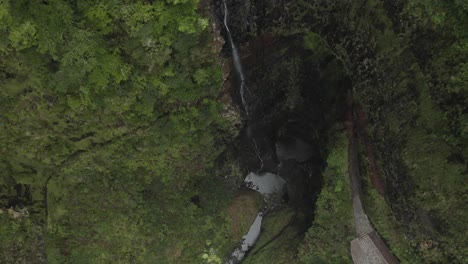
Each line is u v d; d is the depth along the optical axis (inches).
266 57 792.3
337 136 770.2
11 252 709.3
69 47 549.3
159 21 570.3
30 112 631.2
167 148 732.7
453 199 617.6
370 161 737.0
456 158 599.8
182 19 573.9
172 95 661.3
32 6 513.7
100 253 777.6
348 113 757.9
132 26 563.2
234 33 708.7
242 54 753.6
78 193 751.7
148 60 603.8
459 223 629.6
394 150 673.0
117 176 759.1
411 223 700.0
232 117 759.7
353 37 684.1
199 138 741.9
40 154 692.1
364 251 765.9
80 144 693.3
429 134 616.7
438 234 665.6
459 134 583.2
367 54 670.5
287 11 713.6
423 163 634.2
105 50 577.0
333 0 673.0
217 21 653.3
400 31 603.8
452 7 531.5
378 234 762.2
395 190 701.3
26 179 713.6
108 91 613.6
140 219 777.6
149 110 659.4
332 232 781.3
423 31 577.0
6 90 598.2
